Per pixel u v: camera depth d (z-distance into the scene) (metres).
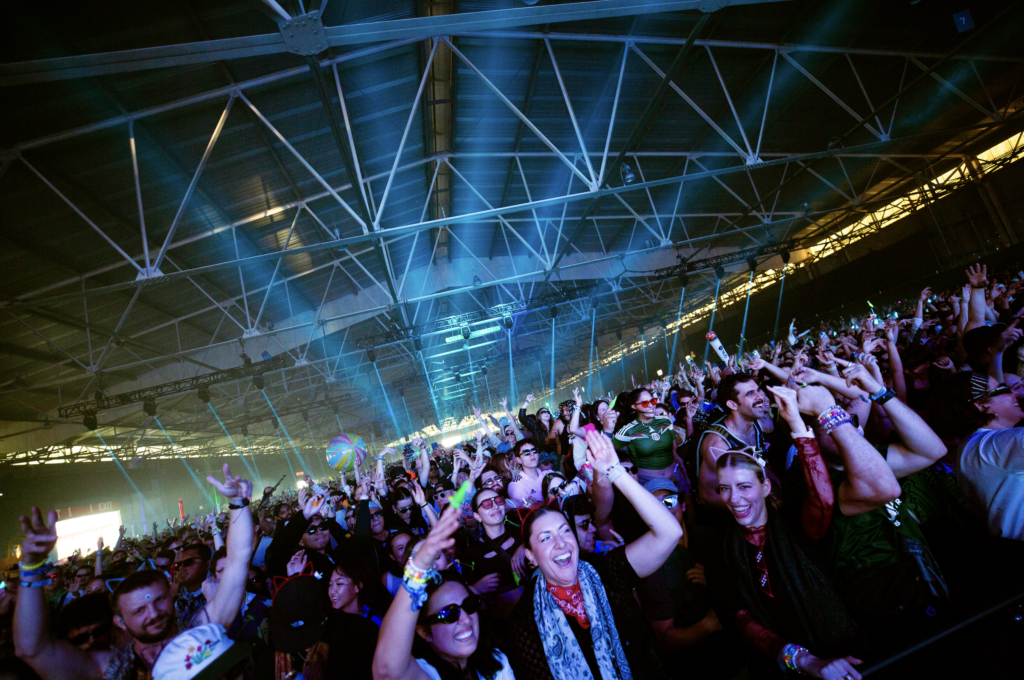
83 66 4.73
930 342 5.18
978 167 18.67
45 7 5.95
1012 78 13.70
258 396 26.94
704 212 18.73
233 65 7.88
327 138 10.35
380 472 5.46
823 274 25.64
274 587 3.20
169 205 10.16
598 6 5.68
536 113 11.38
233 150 9.65
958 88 13.62
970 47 11.84
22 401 15.76
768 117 12.98
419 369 31.78
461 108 10.94
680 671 2.32
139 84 7.48
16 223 8.88
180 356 14.81
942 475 2.68
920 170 18.59
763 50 10.62
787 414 2.07
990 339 3.36
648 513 1.99
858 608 2.04
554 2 8.44
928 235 21.06
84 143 8.00
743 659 2.35
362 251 15.76
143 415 21.94
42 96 6.97
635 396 3.90
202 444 32.03
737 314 31.88
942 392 2.60
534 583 2.00
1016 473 2.10
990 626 1.70
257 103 8.80
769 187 17.50
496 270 19.59
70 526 22.77
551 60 9.27
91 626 2.47
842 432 1.96
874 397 2.11
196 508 32.69
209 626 2.00
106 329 13.45
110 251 10.72
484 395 46.19
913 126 15.35
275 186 11.12
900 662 1.66
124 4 6.35
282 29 4.97
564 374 46.66
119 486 26.67
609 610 1.96
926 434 2.08
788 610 1.93
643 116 9.30
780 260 27.89
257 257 9.48
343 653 2.24
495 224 17.28
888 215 23.17
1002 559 2.13
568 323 30.12
